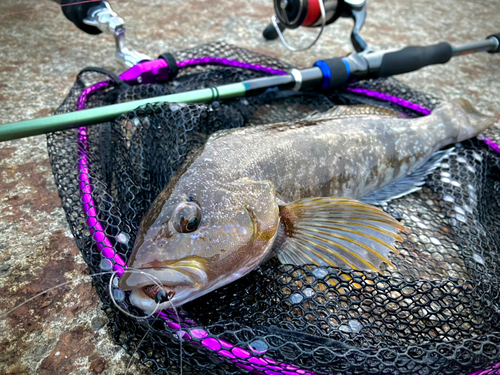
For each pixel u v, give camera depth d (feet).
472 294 0.88
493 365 0.72
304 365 0.72
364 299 0.89
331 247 0.92
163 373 0.79
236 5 2.43
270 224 0.88
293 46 2.12
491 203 1.25
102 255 0.81
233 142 0.98
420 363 0.70
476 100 1.82
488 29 2.45
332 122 1.17
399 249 1.06
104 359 0.83
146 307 0.70
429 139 1.29
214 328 0.80
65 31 1.98
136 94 1.30
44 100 1.54
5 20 1.99
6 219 1.10
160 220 0.79
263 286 0.89
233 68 1.59
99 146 1.19
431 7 2.66
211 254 0.79
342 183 1.12
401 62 1.51
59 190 0.99
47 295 0.93
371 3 2.64
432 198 1.26
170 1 2.37
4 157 1.28
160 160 1.04
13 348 0.83
